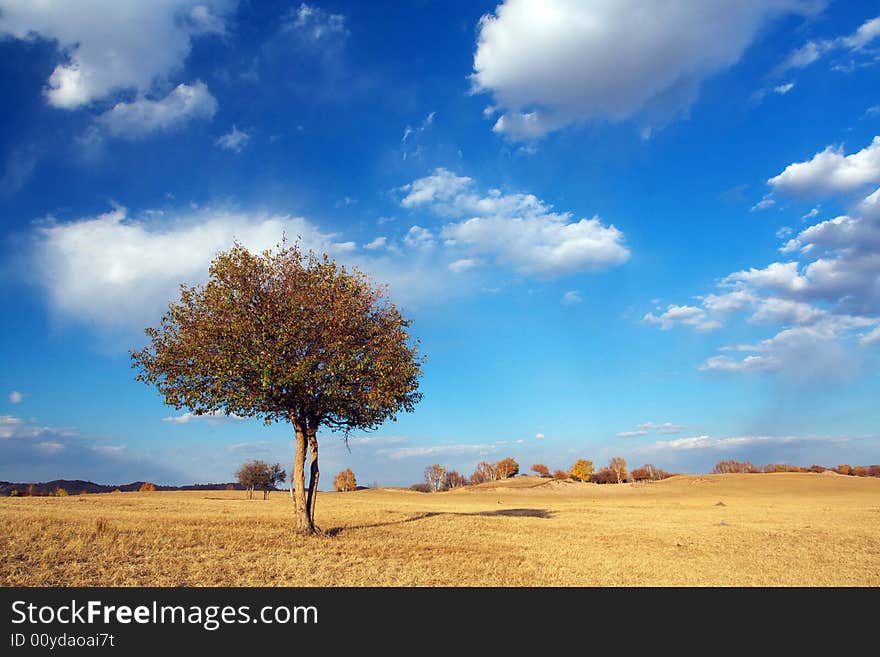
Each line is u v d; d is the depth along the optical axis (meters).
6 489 132.50
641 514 57.44
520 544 28.97
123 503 63.28
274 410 29.69
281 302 28.05
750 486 149.50
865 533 37.06
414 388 32.09
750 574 22.50
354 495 131.00
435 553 24.59
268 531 30.44
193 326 28.56
